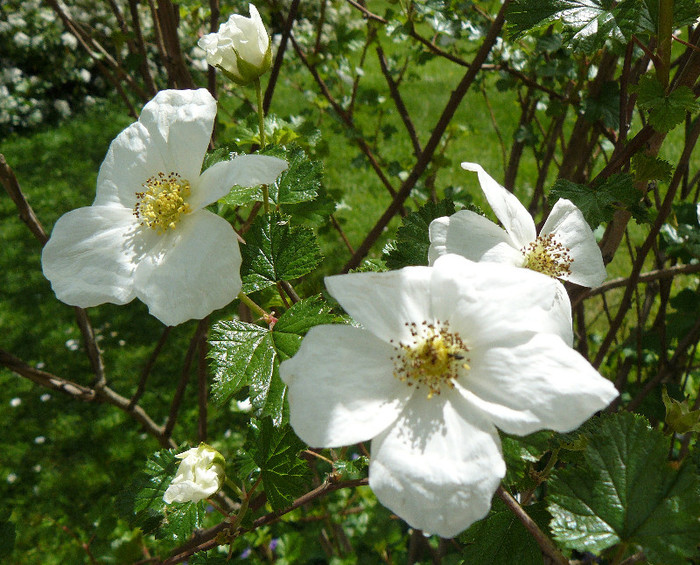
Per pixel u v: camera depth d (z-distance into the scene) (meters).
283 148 0.16
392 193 0.34
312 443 0.11
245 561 0.19
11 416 0.53
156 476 0.18
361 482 0.16
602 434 0.12
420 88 1.00
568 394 0.11
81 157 0.86
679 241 0.24
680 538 0.11
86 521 0.44
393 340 0.12
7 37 0.91
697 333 0.26
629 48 0.19
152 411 0.53
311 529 0.32
